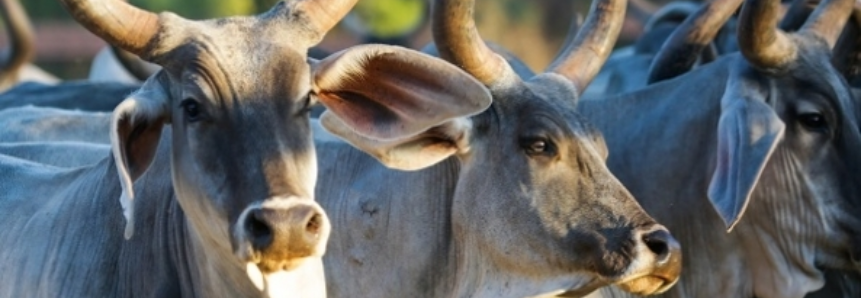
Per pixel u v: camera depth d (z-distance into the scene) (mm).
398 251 17359
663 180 19750
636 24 50438
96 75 35250
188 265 16062
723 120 18781
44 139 21609
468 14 16859
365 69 15281
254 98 14742
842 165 19281
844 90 19516
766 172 19469
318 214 14164
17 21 37094
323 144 18219
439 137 16719
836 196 19297
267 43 15031
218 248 15156
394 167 16312
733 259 19688
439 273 17219
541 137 16672
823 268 19594
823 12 20156
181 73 14945
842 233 19281
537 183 16625
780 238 19516
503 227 16688
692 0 34500
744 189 18188
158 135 15195
